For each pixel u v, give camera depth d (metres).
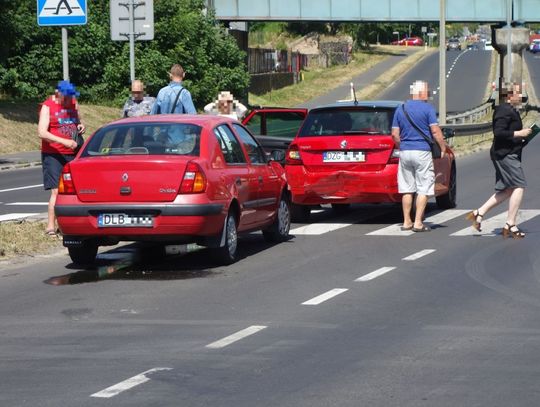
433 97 87.50
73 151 16.39
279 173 16.33
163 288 12.33
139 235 13.45
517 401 7.46
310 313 10.74
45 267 14.05
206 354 8.98
